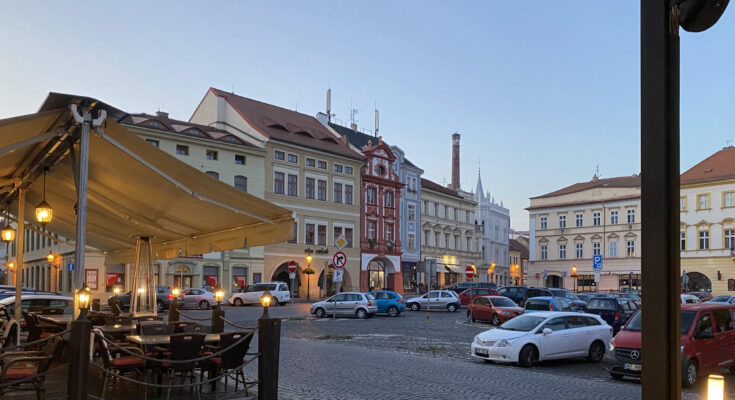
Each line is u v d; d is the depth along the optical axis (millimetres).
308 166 56625
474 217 86562
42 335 12703
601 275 81625
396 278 65688
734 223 70938
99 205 13289
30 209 16062
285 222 10898
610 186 81938
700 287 73875
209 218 12203
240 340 9555
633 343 13594
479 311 30875
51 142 9828
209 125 56156
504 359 15922
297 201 55281
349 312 34438
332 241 58531
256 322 29609
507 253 100562
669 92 3471
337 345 20219
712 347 13742
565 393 12180
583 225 84188
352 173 61219
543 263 87688
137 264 16531
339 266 27531
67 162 10750
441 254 76250
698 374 13406
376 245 63156
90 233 17266
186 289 40750
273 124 55562
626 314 26641
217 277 49250
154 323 12602
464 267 81625
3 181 12438
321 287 57875
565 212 86125
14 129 8641
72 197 13344
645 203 3502
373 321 32188
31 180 12562
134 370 11109
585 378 14273
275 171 53438
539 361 16188
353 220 60906
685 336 13484
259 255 52000
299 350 18484
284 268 56000
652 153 3480
